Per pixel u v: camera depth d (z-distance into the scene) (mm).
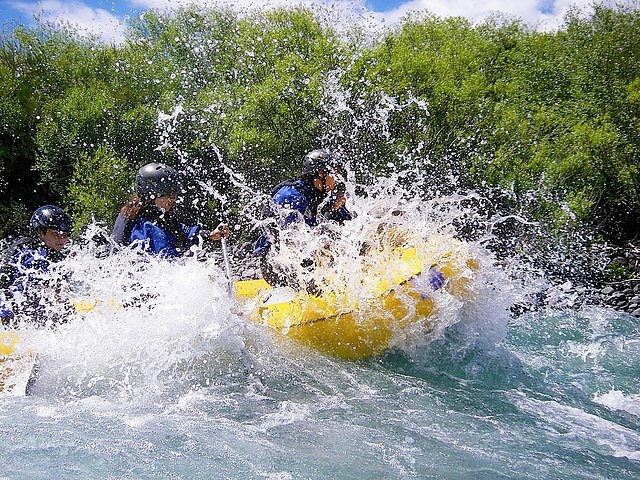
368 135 11938
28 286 5055
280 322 5410
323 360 5211
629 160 12633
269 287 6031
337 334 5293
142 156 14805
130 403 4512
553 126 13469
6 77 16875
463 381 5160
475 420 4422
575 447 4062
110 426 4137
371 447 3967
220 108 13273
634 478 3703
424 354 5375
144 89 15742
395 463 3779
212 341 5035
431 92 12031
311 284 5488
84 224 13305
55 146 15328
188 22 15680
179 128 13789
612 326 7051
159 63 15688
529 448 4031
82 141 15070
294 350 5203
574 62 15766
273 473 3615
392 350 5340
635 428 4410
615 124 13828
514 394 4938
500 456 3910
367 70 11891
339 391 4805
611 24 16375
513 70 16797
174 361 4898
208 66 15117
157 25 16297
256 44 13719
